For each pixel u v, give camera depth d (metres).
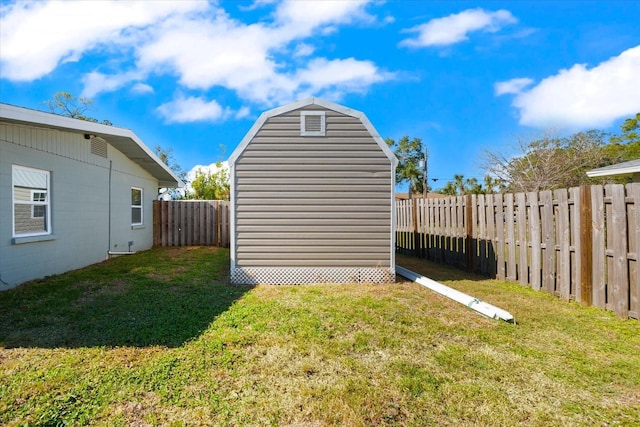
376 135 6.40
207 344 3.51
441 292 5.58
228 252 10.48
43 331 3.82
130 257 9.33
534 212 5.86
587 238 4.84
